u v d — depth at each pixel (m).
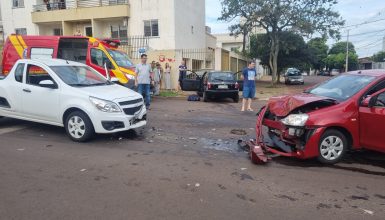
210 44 36.56
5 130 8.23
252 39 35.50
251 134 8.31
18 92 7.89
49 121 7.63
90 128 7.11
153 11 26.02
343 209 4.31
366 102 6.00
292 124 5.99
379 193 4.85
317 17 27.19
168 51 20.25
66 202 4.31
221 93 15.27
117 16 26.11
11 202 4.29
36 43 12.83
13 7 29.78
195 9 30.61
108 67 12.78
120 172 5.43
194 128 8.95
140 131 8.38
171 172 5.47
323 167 5.93
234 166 5.84
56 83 7.48
